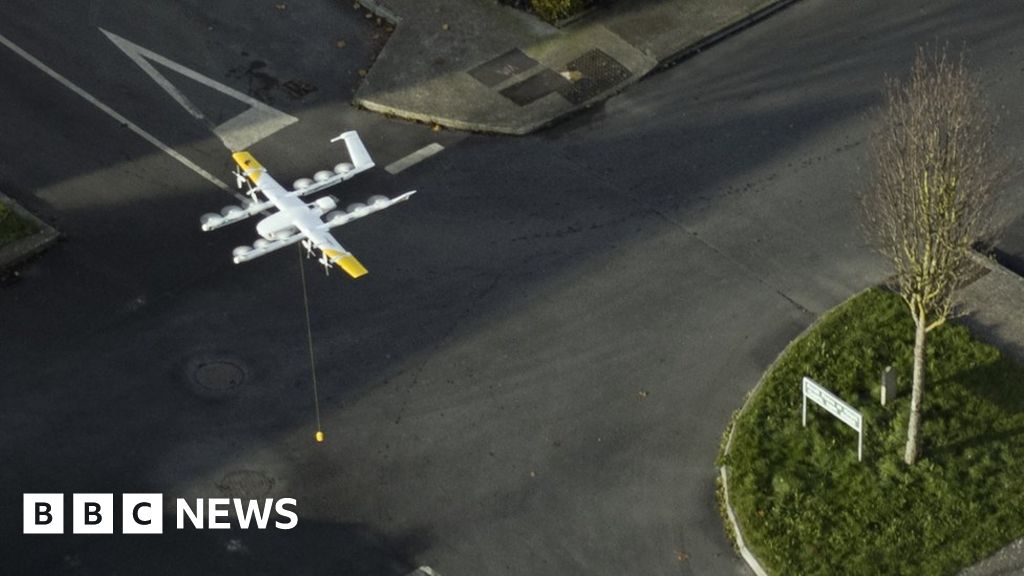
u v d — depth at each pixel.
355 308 48.38
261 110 54.88
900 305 46.97
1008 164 44.47
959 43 56.19
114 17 57.91
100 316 48.22
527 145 53.59
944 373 45.28
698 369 46.47
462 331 47.69
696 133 53.69
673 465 44.09
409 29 57.53
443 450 44.62
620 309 48.19
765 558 41.38
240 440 45.03
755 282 48.78
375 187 52.12
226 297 48.75
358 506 43.41
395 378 46.47
